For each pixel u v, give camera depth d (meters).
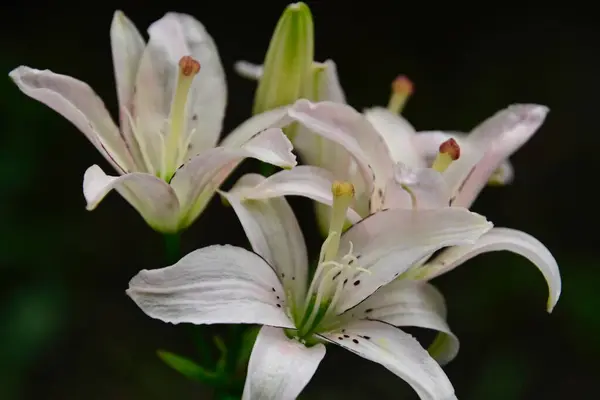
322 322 1.00
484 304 1.72
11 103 1.75
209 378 1.04
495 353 1.70
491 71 2.01
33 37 1.94
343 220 0.98
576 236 1.88
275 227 1.00
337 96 1.03
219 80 1.06
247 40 2.02
